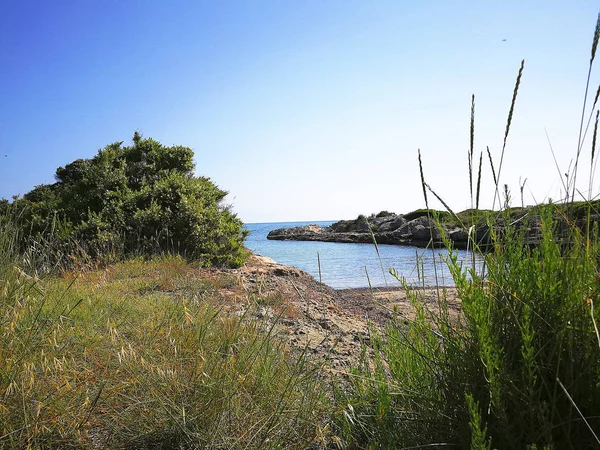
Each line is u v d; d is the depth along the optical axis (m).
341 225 54.69
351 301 8.34
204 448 2.48
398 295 8.68
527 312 1.92
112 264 9.24
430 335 2.47
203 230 11.62
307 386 3.02
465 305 2.16
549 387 1.96
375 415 2.65
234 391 2.69
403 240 35.75
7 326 3.06
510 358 2.08
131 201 11.92
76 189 13.02
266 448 2.52
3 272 3.80
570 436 1.88
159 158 14.29
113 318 4.04
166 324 3.79
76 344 3.36
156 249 10.91
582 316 1.98
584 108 2.02
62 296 4.13
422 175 2.30
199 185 13.14
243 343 3.40
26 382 2.62
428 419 2.29
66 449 2.44
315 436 2.68
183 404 2.64
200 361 3.04
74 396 2.66
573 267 2.00
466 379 2.13
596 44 1.88
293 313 5.93
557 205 2.26
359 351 4.53
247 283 7.75
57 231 9.13
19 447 2.34
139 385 2.85
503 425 1.85
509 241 2.28
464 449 2.01
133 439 2.56
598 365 1.88
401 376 2.76
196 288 5.38
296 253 27.38
